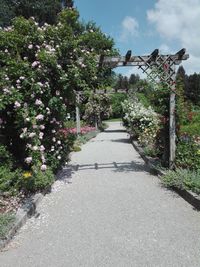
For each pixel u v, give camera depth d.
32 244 4.71
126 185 8.02
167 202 6.50
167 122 9.25
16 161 7.87
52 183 8.08
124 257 4.23
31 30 8.26
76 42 8.62
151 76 9.11
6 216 5.22
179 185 7.03
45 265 4.09
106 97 28.97
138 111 17.48
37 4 28.67
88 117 28.16
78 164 11.27
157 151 10.78
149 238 4.79
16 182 6.95
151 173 9.37
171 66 9.05
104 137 22.12
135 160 11.80
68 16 17.52
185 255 4.23
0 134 7.97
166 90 9.06
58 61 8.55
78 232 5.11
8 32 8.15
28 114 7.32
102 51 9.31
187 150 8.82
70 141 10.09
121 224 5.38
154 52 8.95
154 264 4.02
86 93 9.07
